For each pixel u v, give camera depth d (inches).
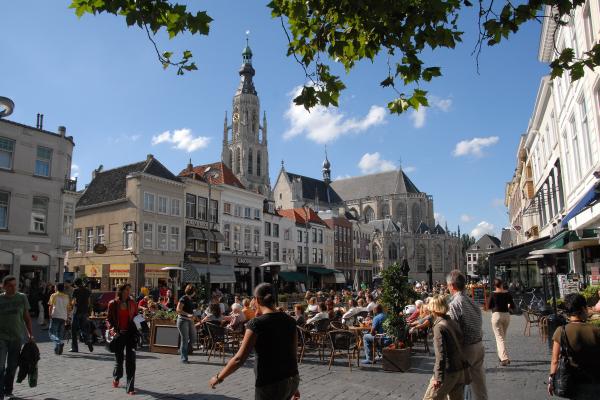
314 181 4554.6
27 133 1149.7
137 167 1553.9
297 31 274.4
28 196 1143.0
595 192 544.4
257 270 1967.3
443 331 226.4
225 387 360.5
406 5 238.1
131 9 225.6
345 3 245.8
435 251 4089.6
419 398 328.2
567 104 808.3
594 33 593.6
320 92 262.5
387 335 460.4
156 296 1050.7
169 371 431.8
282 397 187.8
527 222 1681.8
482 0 240.5
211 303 571.5
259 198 1996.8
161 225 1505.9
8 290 326.3
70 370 429.4
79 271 1550.2
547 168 1125.7
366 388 359.3
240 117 4320.9
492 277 1093.8
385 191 4586.6
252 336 188.5
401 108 265.3
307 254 2174.0
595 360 185.3
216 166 1894.7
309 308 637.9
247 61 4500.5
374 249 3764.8
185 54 252.2
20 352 329.7
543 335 582.6
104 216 1519.4
